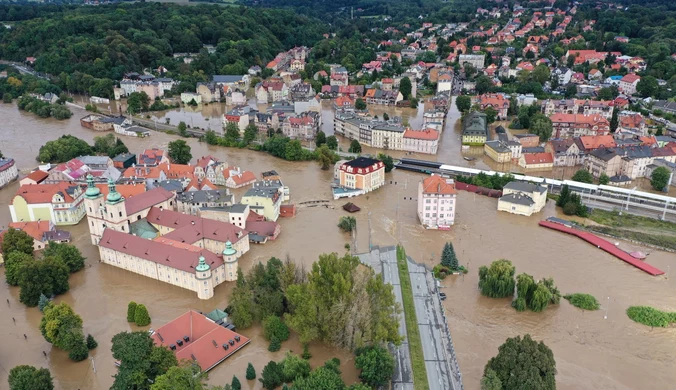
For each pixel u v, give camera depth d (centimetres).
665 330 18188
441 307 19388
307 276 18275
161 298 19738
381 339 15988
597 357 16900
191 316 17288
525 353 14462
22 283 19025
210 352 16062
